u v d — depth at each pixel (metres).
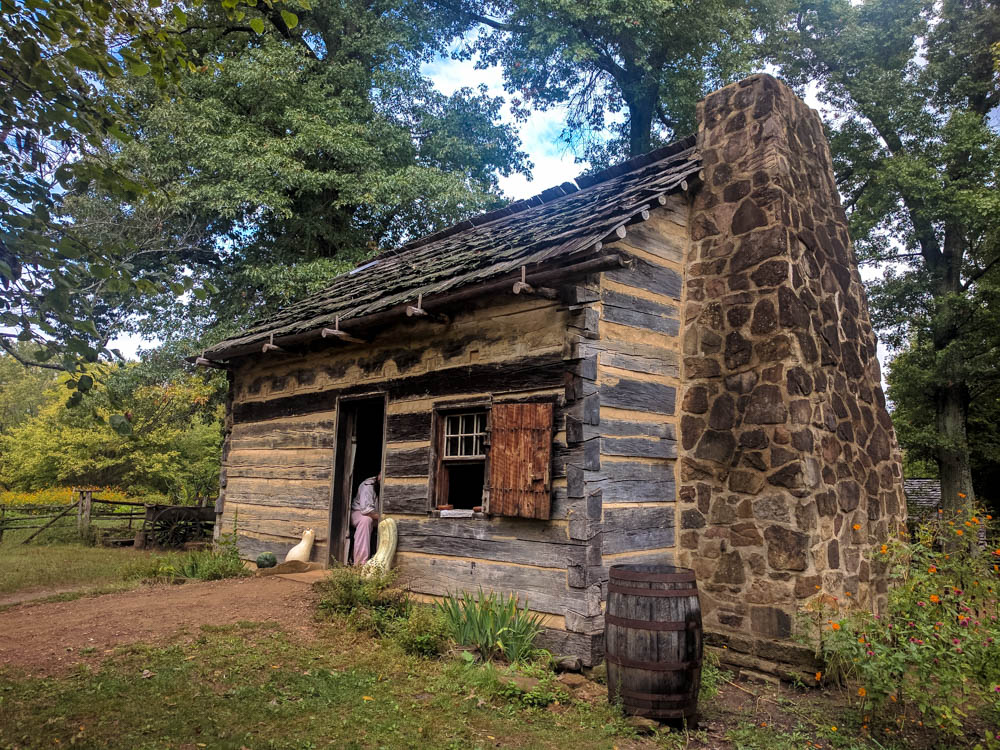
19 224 3.00
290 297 16.75
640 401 6.86
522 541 6.51
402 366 8.27
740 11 18.81
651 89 19.92
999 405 18.81
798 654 5.95
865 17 19.00
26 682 4.91
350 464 9.23
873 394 7.94
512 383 6.90
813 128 8.24
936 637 4.52
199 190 15.57
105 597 8.05
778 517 6.36
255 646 5.84
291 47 17.94
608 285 6.71
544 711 4.98
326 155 18.09
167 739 4.05
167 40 3.92
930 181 15.70
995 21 17.28
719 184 7.59
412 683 5.22
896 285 17.45
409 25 20.50
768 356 6.73
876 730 4.82
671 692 4.90
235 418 11.39
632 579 5.12
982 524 6.18
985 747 4.48
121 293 3.42
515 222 9.62
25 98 3.26
